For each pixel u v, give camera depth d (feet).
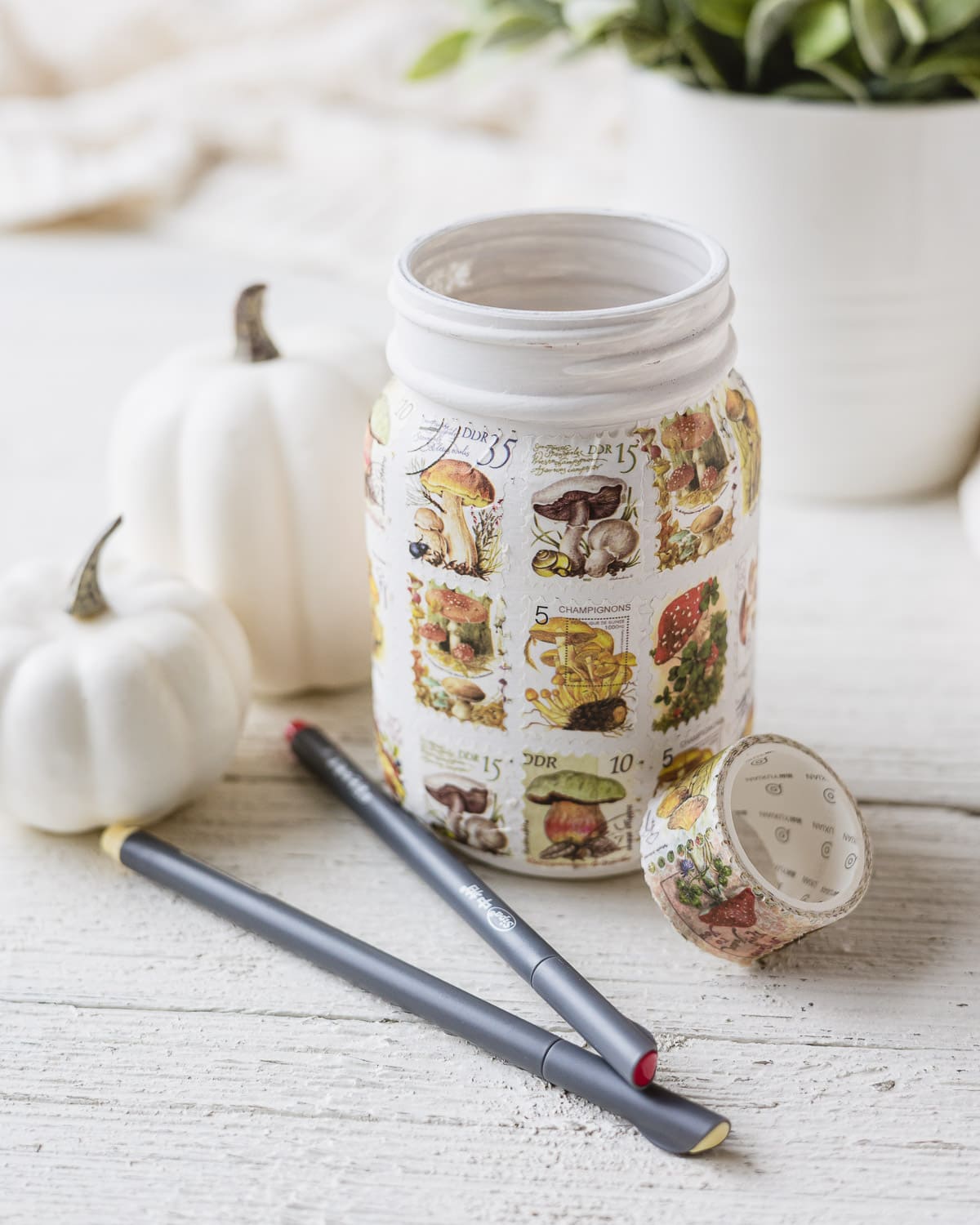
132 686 2.26
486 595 2.05
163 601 2.42
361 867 2.36
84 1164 1.85
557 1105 1.93
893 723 2.67
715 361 2.05
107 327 4.36
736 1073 1.96
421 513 2.06
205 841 2.43
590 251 2.33
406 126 5.19
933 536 3.29
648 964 2.15
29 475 3.61
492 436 1.98
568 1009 1.95
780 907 1.94
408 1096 1.94
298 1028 2.05
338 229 4.81
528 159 4.81
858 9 2.78
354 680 2.80
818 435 3.32
